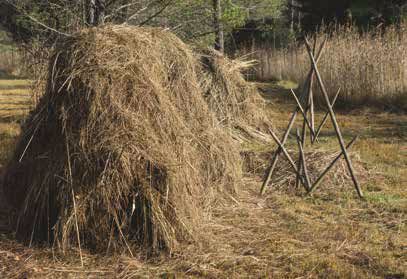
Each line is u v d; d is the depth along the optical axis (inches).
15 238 210.1
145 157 200.2
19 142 230.2
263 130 401.7
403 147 374.0
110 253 195.8
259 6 597.3
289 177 287.1
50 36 400.5
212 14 451.2
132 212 196.5
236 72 398.3
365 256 196.9
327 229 222.7
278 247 204.5
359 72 570.3
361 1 1040.8
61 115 206.7
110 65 209.8
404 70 562.3
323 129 446.3
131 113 206.5
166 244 194.9
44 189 206.2
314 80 600.1
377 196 261.7
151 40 230.1
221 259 192.5
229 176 260.2
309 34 1042.1
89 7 400.2
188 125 237.3
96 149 199.9
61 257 194.2
